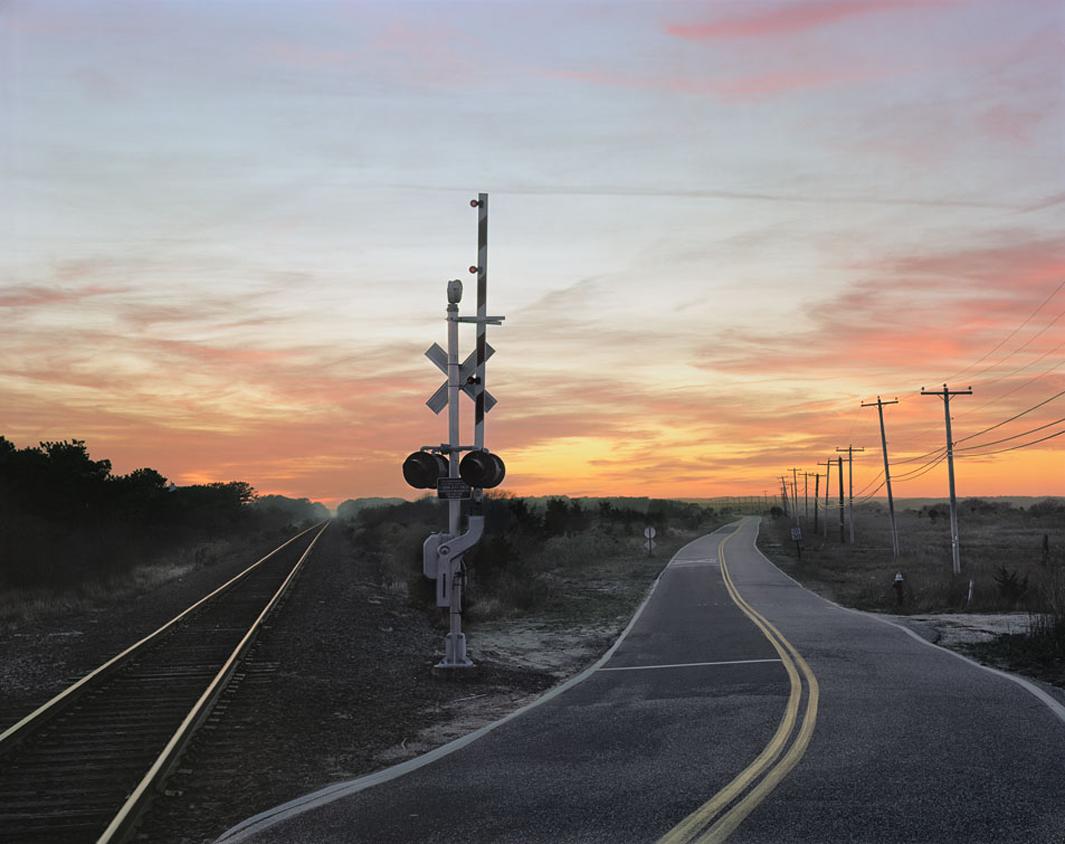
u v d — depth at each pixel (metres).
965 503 196.62
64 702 11.21
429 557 14.11
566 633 20.34
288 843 6.34
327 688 12.91
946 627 18.52
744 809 6.73
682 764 8.11
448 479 13.85
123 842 6.63
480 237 13.59
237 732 10.21
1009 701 10.41
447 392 13.73
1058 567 38.22
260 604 24.12
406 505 94.44
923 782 7.28
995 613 22.27
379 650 16.80
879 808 6.68
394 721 10.97
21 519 35.28
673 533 86.12
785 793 7.09
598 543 58.84
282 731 10.30
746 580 35.88
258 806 7.56
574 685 13.09
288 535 88.38
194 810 7.50
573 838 6.26
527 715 10.73
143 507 53.22
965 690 11.16
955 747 8.34
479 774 8.04
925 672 12.66
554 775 7.91
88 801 7.61
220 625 19.95
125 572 36.06
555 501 72.75
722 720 9.91
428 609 24.28
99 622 21.92
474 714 11.38
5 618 22.47
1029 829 6.18
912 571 42.03
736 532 99.38
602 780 7.69
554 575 40.72
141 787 7.44
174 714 11.02
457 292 13.62
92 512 43.41
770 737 8.98
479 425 13.62
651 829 6.39
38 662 15.71
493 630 20.94
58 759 8.95
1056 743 8.42
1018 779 7.30
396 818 6.82
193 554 54.56
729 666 13.97
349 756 9.27
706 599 27.53
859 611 23.30
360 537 65.94
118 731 10.14
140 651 15.83
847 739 8.77
